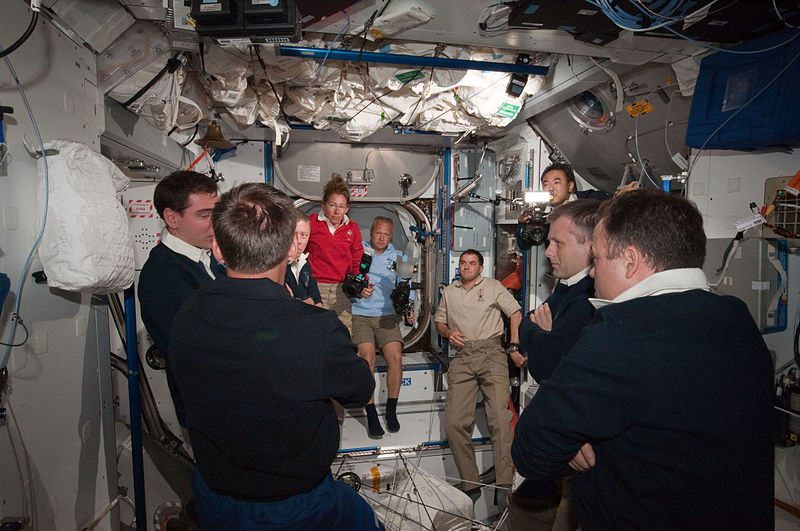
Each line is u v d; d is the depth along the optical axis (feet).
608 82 7.86
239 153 11.87
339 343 3.44
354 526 4.02
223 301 3.43
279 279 3.78
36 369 4.64
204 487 3.89
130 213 9.19
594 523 3.21
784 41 5.21
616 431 2.81
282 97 9.03
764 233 6.00
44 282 4.79
